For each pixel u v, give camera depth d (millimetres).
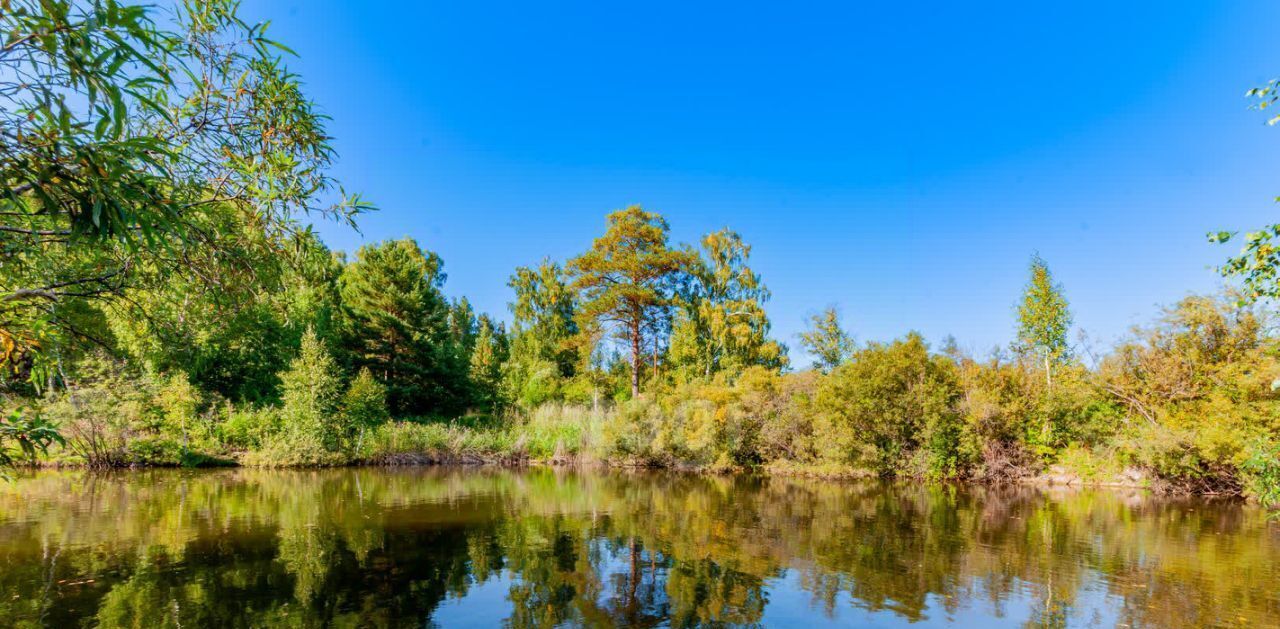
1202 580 8180
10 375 4551
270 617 6332
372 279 30844
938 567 8758
